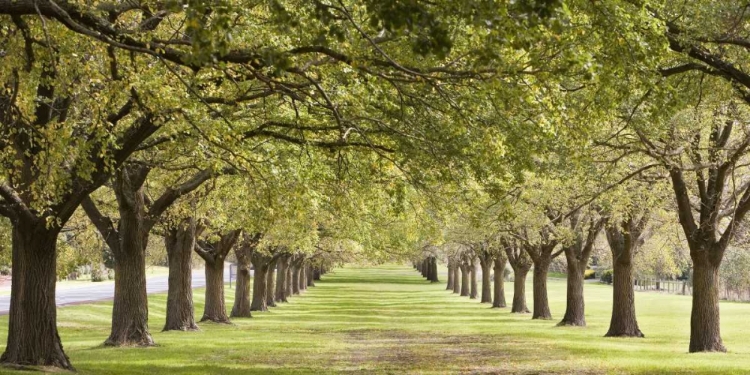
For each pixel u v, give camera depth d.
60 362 21.36
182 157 26.30
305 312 63.97
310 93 14.38
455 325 49.03
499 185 18.42
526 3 8.01
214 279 47.50
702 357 27.22
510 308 71.38
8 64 13.48
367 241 44.75
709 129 24.66
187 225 39.50
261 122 20.58
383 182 20.94
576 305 48.22
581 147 14.28
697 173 26.67
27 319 21.00
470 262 92.44
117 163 18.86
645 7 13.06
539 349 31.52
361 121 18.41
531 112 13.94
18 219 20.44
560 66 11.89
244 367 25.05
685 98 16.73
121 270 30.53
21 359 20.94
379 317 58.00
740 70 15.81
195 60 8.69
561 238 39.41
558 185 29.86
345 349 32.19
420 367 25.59
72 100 15.28
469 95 13.99
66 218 20.28
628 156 25.72
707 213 28.48
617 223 34.81
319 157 22.03
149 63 14.44
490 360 27.53
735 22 14.90
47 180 14.37
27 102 13.96
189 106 13.80
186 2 8.63
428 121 16.34
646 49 12.16
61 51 13.31
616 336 38.81
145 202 31.47
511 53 12.40
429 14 7.78
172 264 40.66
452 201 23.58
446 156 16.98
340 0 10.39
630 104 19.02
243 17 13.03
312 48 11.04
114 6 12.84
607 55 12.09
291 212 19.77
